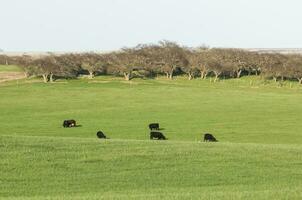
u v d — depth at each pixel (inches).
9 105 7194.9
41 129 5128.0
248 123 5541.3
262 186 2225.6
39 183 2274.9
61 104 7313.0
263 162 2694.4
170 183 2304.4
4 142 2869.1
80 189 2185.0
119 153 2795.3
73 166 2549.2
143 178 2383.1
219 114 6230.3
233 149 2974.9
